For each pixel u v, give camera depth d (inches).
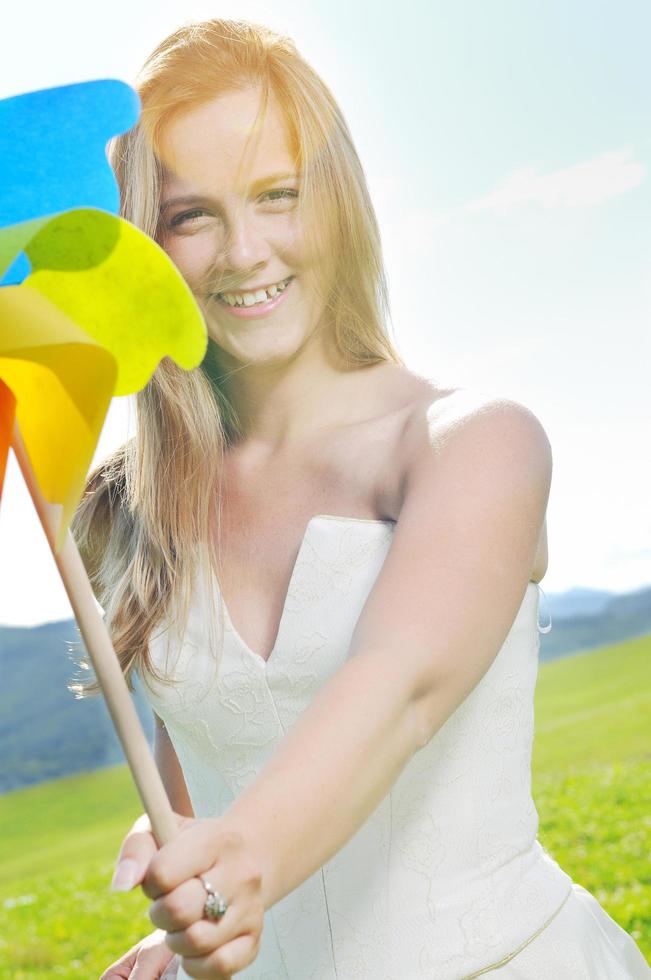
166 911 38.1
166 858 38.2
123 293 42.8
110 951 250.5
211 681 60.6
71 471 40.6
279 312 59.1
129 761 42.1
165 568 62.9
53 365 40.2
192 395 62.6
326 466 60.6
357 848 57.0
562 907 58.9
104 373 39.2
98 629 42.8
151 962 65.5
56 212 46.1
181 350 43.1
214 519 62.7
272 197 58.1
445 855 56.7
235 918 38.6
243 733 60.6
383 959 56.1
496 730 58.5
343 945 56.7
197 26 58.9
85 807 381.7
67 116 45.4
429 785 56.8
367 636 45.9
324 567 58.6
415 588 47.0
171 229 58.7
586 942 58.9
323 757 41.4
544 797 263.7
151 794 41.6
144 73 58.4
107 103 45.3
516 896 57.3
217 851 38.6
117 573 66.7
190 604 61.8
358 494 59.4
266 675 59.4
